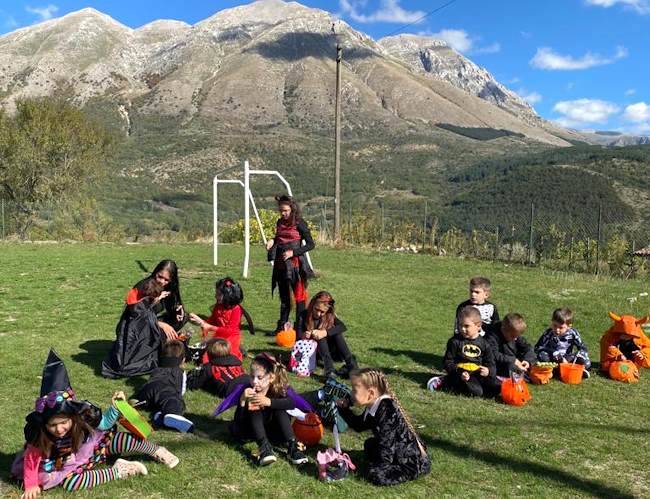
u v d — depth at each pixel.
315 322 7.66
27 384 6.61
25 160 31.62
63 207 32.62
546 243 23.06
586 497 4.69
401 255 21.98
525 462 5.29
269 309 11.52
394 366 8.26
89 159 34.81
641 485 4.96
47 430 4.32
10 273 14.49
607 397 7.45
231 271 15.96
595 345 10.69
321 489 4.59
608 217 49.16
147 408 6.04
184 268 16.30
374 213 31.97
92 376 7.00
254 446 5.31
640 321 8.89
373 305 12.52
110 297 11.91
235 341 7.67
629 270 21.47
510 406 6.87
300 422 5.33
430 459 5.01
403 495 4.57
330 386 5.27
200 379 6.67
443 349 9.41
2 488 4.41
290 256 8.99
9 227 30.95
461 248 25.55
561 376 8.03
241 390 5.32
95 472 4.48
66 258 17.89
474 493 4.65
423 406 6.68
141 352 7.01
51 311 10.53
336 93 25.52
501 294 14.60
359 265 18.94
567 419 6.53
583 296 14.71
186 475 4.70
